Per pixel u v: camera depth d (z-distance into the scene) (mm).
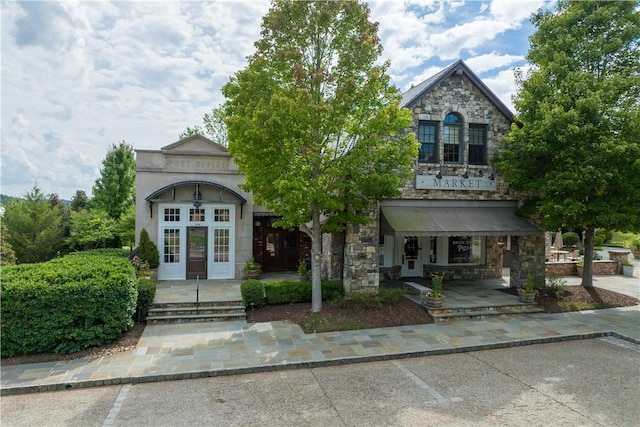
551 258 24891
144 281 13258
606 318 13656
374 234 14688
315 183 11922
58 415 7305
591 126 13273
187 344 10828
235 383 8719
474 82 15859
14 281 10094
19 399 7980
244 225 19109
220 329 12141
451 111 15828
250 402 7812
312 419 7148
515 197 16672
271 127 11195
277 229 21703
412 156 13172
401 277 19406
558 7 15641
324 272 17469
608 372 9344
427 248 19781
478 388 8477
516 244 16828
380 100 13109
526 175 15398
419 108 15453
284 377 9039
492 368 9602
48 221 29500
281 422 7039
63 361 9641
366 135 12469
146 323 12656
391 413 7371
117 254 18344
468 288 17141
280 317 13273
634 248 31125
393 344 10938
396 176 12625
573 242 34125
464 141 15992
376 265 14711
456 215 15664
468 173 16031
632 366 9727
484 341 11242
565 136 13516
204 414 7332
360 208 13523
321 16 11984
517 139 15617
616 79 13594
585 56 14508
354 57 12484
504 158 15938
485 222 15523
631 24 13992
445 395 8141
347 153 12969
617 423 7035
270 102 11438
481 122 16141
